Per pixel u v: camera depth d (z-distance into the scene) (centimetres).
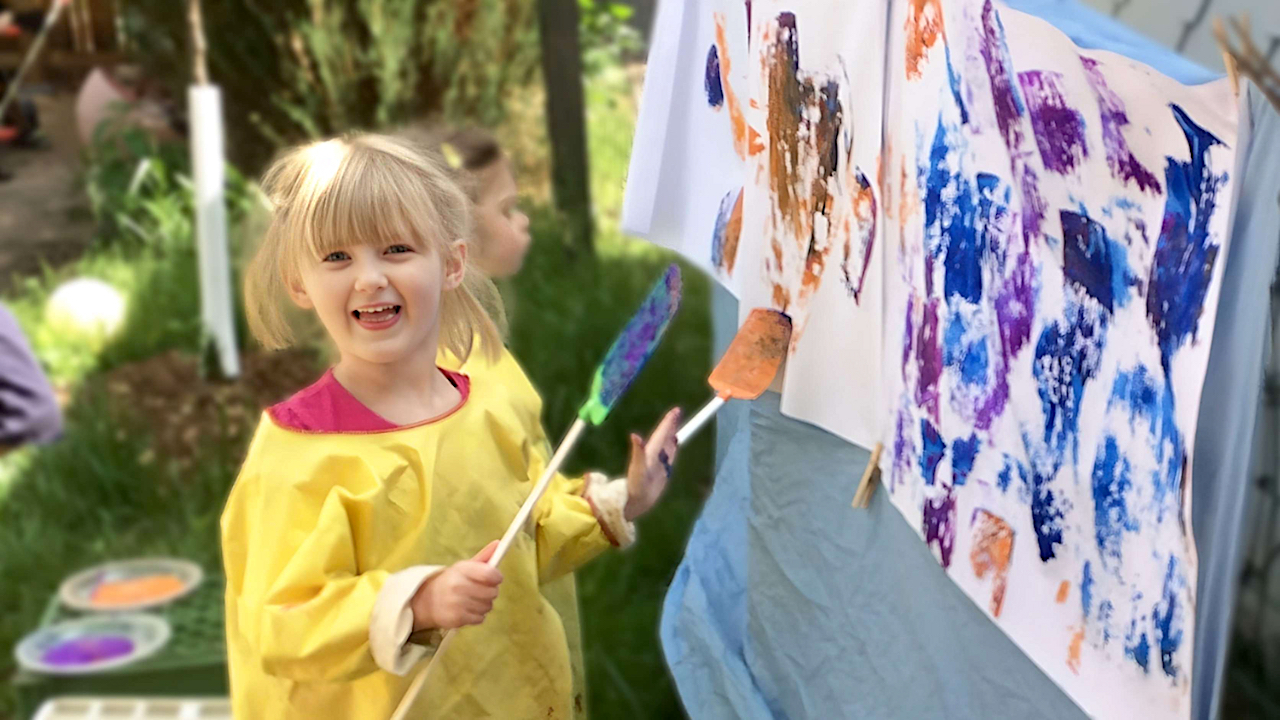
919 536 148
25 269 508
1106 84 113
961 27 129
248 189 526
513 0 604
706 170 195
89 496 375
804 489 171
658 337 156
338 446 140
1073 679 127
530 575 156
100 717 226
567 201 530
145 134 566
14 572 335
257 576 137
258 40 580
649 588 321
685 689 196
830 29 152
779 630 179
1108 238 118
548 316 462
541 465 168
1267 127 104
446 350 181
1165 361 112
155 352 451
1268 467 181
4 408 253
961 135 132
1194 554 109
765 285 176
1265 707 185
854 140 150
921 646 151
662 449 168
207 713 227
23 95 594
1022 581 132
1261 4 153
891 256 149
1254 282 107
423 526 142
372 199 141
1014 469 132
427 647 138
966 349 136
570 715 163
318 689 145
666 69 194
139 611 271
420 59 600
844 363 160
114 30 587
